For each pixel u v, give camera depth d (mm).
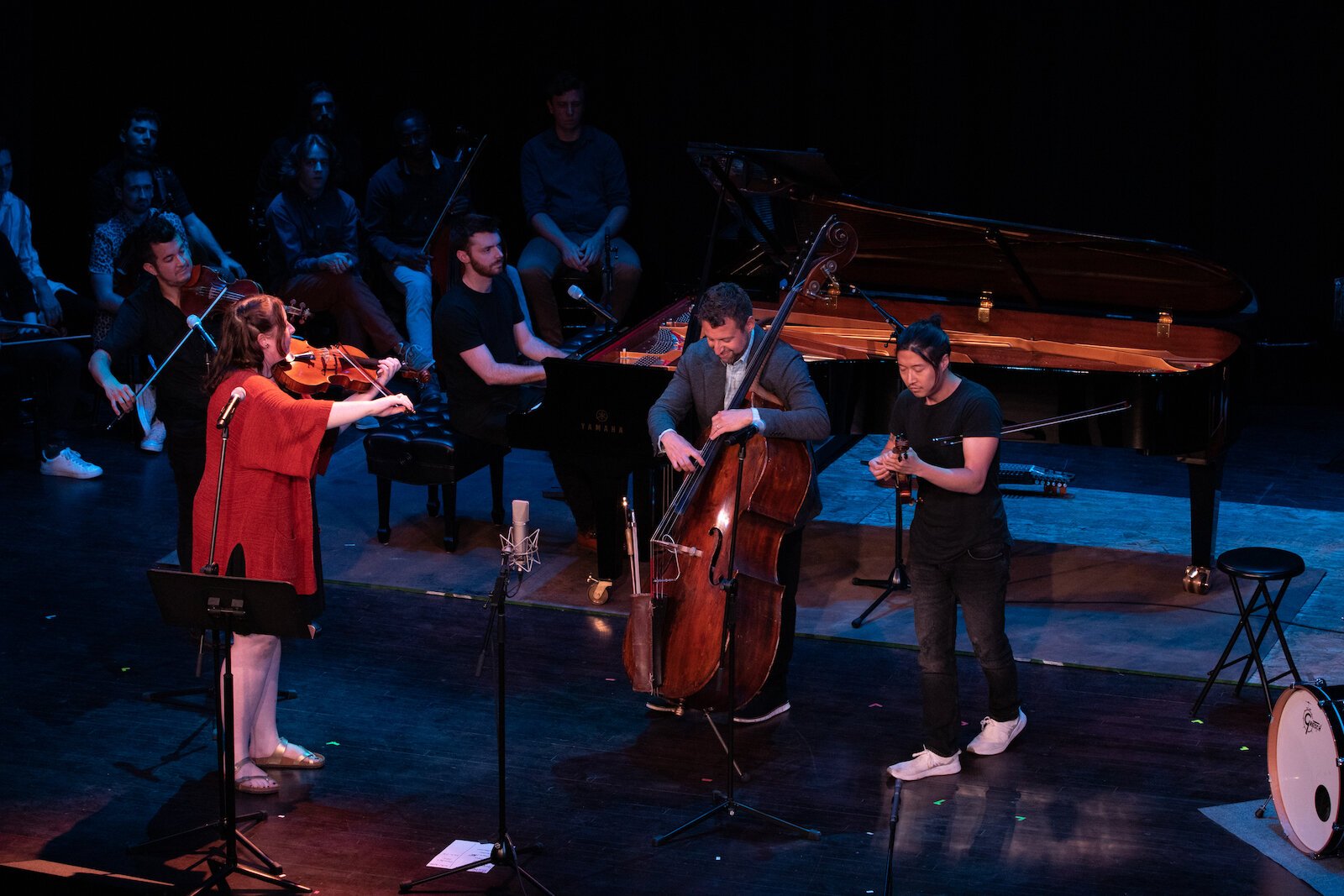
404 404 13844
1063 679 16891
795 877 13008
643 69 30109
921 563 14500
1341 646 17500
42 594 19312
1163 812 14039
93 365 17266
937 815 14031
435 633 18250
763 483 14773
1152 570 20000
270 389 13719
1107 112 28109
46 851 13367
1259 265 28188
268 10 31047
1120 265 20438
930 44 28375
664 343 20844
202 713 16156
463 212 27734
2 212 26156
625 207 27828
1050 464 24906
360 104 31406
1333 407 28062
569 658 17547
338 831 13805
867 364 19359
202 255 27031
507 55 30672
